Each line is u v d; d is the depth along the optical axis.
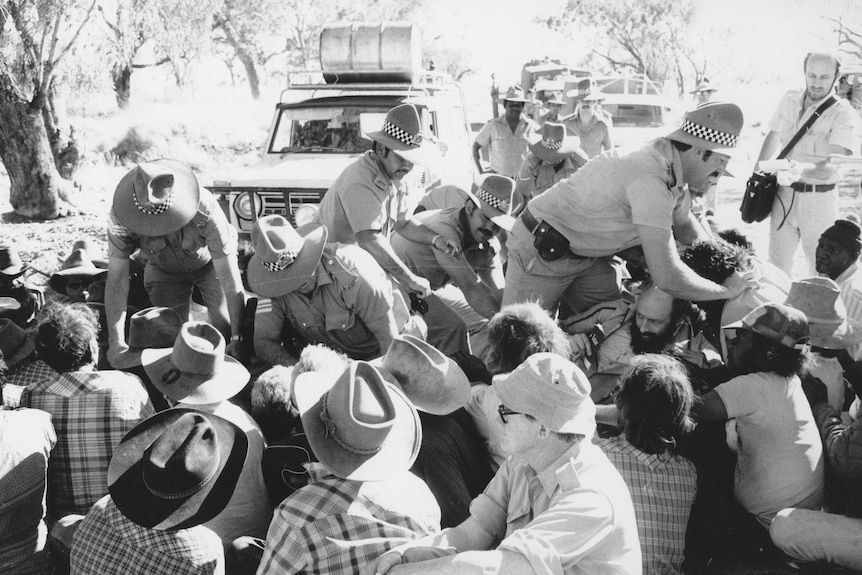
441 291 5.89
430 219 5.65
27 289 5.52
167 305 5.61
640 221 4.36
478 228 5.62
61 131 14.63
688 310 4.39
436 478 3.38
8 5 12.76
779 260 7.09
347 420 2.87
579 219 4.66
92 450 3.85
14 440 3.47
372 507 2.93
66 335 3.86
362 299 4.59
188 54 21.69
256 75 28.84
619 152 4.52
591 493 2.58
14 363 4.68
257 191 8.31
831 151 6.99
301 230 4.73
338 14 27.44
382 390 3.00
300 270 4.49
